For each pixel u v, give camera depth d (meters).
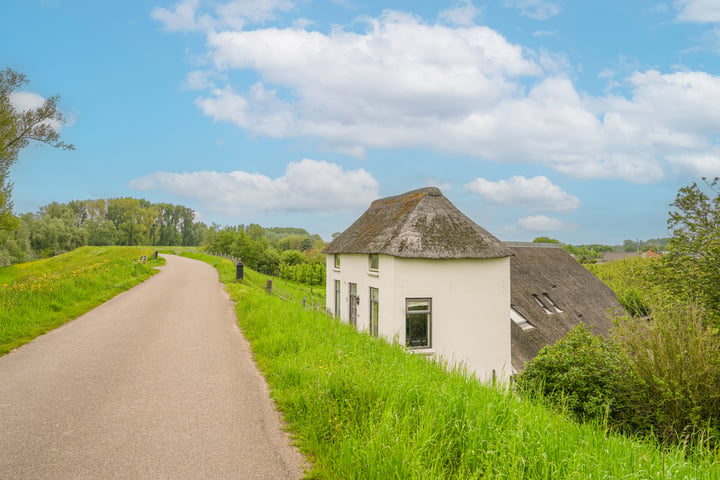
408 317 14.38
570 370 8.12
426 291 14.47
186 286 21.89
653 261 14.87
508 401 5.01
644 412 7.17
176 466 4.16
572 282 22.78
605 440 4.40
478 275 15.00
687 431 6.57
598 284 24.39
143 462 4.23
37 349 9.00
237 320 12.85
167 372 7.43
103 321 12.18
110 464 4.18
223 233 74.75
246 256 65.69
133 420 5.30
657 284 14.09
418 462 3.58
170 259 49.44
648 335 7.57
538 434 4.12
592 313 21.14
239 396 6.24
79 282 16.75
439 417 4.46
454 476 3.68
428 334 14.51
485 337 14.93
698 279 13.02
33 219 90.62
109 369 7.58
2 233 65.50
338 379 5.59
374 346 8.69
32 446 4.56
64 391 6.38
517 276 19.91
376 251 15.58
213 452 4.47
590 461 3.72
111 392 6.35
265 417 5.46
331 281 22.66
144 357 8.44
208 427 5.12
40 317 11.51
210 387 6.64
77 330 10.95
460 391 5.18
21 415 5.44
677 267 13.84
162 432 4.96
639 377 7.20
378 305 15.80
